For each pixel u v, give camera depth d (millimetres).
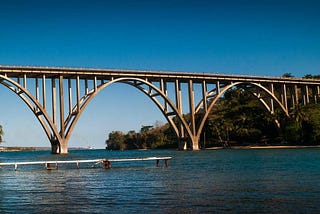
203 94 106000
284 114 117750
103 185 33094
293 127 114625
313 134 114062
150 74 97375
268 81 112375
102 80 94625
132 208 22750
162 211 21875
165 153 100125
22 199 26656
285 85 117750
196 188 29797
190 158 72625
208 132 134625
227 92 143375
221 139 131250
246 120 129125
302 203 23031
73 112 91125
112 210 22391
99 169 50906
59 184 34531
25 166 59625
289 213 20828
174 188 30094
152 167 52719
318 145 113062
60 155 91125
